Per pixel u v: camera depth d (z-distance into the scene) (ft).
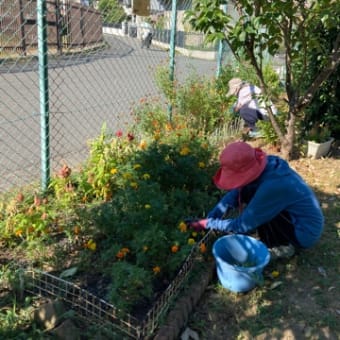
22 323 7.21
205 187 11.44
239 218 8.97
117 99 22.85
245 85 19.94
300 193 9.07
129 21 18.86
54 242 9.16
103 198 10.98
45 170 11.35
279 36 14.51
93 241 9.22
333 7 13.69
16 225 9.27
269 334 7.79
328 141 16.80
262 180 8.86
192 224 9.52
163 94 17.98
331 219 11.81
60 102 22.22
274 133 17.20
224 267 8.42
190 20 14.37
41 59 10.61
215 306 8.35
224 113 18.16
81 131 17.83
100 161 11.07
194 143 12.04
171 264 8.21
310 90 15.25
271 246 9.86
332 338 7.77
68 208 10.15
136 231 8.43
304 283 9.17
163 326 7.37
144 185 9.24
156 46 20.63
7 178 12.52
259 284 8.48
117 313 7.34
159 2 18.94
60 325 6.88
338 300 8.70
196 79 19.02
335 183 14.16
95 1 15.57
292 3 13.62
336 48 14.84
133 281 7.40
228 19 13.88
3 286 8.03
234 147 8.73
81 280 8.35
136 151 11.51
